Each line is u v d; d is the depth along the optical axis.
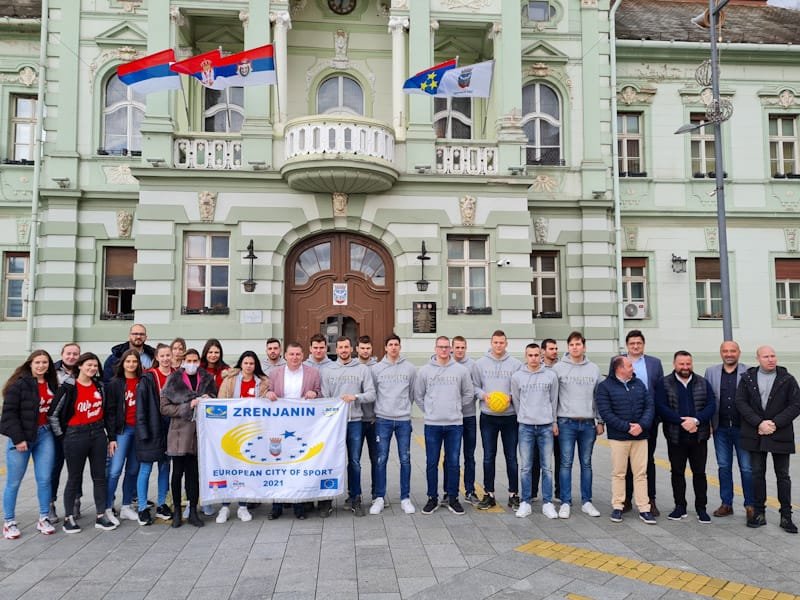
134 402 6.98
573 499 7.76
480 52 16.77
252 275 13.95
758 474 6.53
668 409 6.82
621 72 17.62
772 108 18.08
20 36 16.11
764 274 17.61
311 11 16.22
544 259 16.72
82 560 5.59
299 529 6.50
